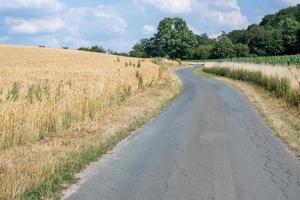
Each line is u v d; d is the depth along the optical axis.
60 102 14.18
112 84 20.50
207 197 7.40
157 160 10.16
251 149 11.45
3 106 11.41
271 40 124.75
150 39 155.38
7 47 86.88
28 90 14.53
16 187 7.14
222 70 52.03
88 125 14.07
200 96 26.47
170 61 91.94
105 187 7.97
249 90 29.56
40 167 8.48
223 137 13.16
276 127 14.70
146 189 7.86
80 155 10.05
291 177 8.73
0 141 10.71
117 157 10.46
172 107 21.16
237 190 7.82
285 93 22.06
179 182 8.32
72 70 31.67
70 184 8.13
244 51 136.62
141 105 20.59
